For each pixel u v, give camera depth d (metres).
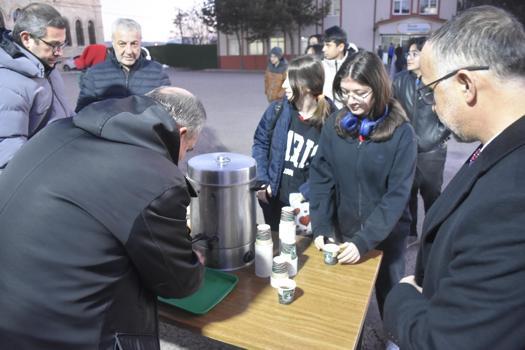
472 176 0.76
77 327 0.91
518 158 0.68
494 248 0.64
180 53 32.94
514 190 0.65
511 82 0.70
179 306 1.22
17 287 0.90
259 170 2.20
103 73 2.79
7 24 26.55
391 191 1.59
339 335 1.10
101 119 0.97
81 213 0.89
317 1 27.78
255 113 9.22
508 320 0.63
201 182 1.37
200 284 1.14
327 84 3.73
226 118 8.54
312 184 1.82
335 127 1.68
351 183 1.70
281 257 1.35
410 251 2.98
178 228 0.98
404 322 0.85
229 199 1.37
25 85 1.93
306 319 1.17
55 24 2.05
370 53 1.56
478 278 0.66
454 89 0.75
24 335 0.90
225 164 1.40
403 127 1.59
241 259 1.45
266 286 1.35
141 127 0.96
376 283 1.86
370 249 1.54
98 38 36.12
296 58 2.02
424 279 0.91
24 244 0.89
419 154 2.81
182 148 1.13
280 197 2.19
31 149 0.99
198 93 13.66
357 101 1.55
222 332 1.12
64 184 0.90
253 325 1.15
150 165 0.94
